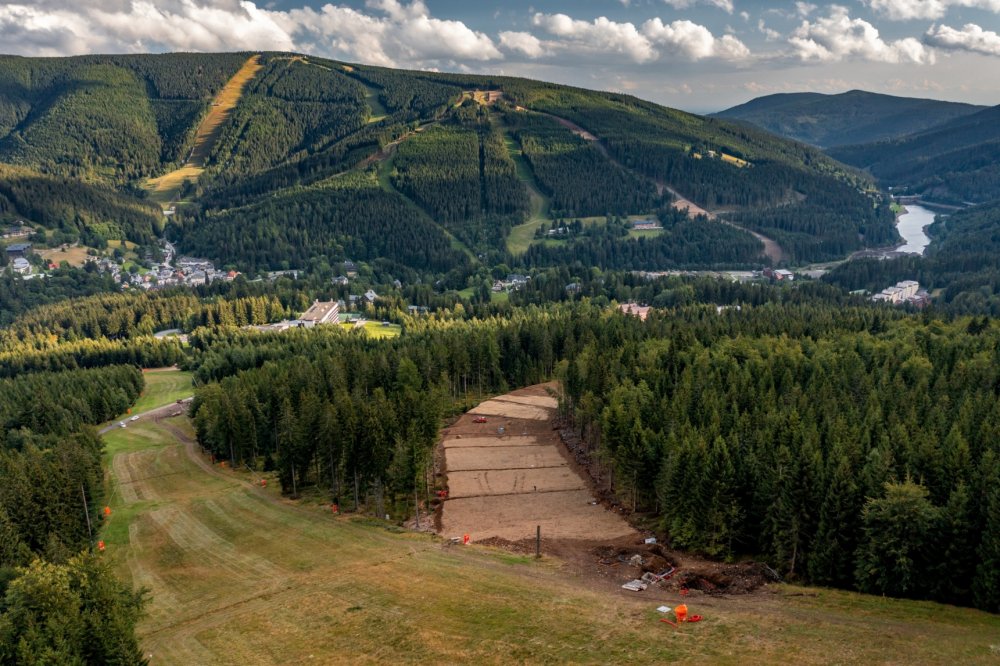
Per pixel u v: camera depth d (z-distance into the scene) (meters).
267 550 80.56
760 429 85.62
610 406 99.69
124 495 107.94
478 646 53.81
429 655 53.03
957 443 71.56
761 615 57.00
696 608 59.41
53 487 81.69
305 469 101.62
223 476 116.06
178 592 70.19
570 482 101.75
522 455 114.06
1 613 55.06
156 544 84.62
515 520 88.00
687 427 85.25
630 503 91.50
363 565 73.62
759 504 72.69
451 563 73.12
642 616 57.53
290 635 58.53
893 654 48.53
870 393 97.62
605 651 51.62
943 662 47.00
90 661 46.47
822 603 59.66
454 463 110.94
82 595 48.97
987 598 57.34
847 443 73.75
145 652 57.38
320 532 85.38
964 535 59.78
